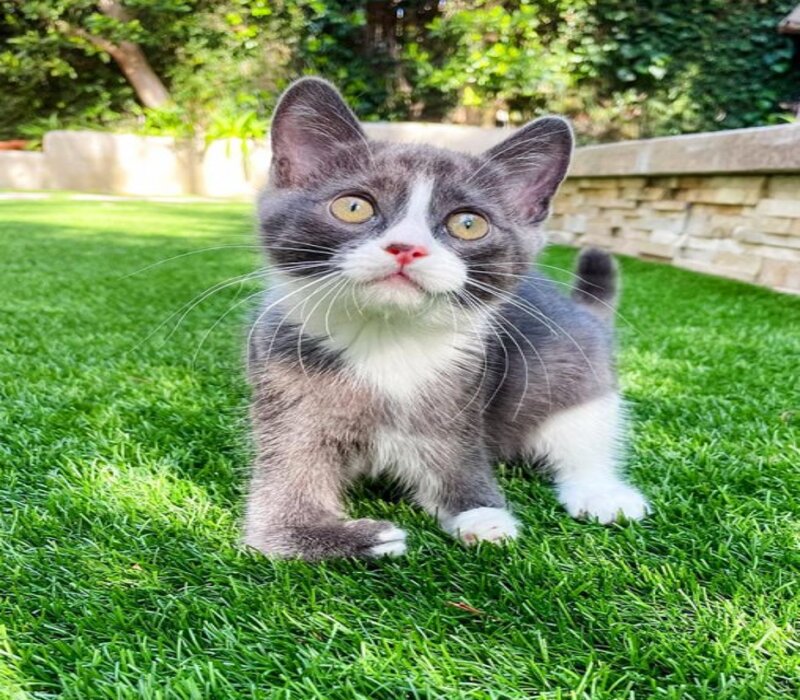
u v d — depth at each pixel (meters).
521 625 0.15
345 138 0.22
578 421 0.24
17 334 0.37
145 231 0.77
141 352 0.35
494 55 1.15
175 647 0.14
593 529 0.19
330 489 0.20
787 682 0.13
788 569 0.17
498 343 0.23
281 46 1.29
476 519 0.19
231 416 0.26
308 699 0.12
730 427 0.26
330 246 0.20
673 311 0.45
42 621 0.14
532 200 0.24
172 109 1.27
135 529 0.18
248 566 0.17
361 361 0.20
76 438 0.24
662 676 0.13
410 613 0.15
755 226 0.52
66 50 1.31
